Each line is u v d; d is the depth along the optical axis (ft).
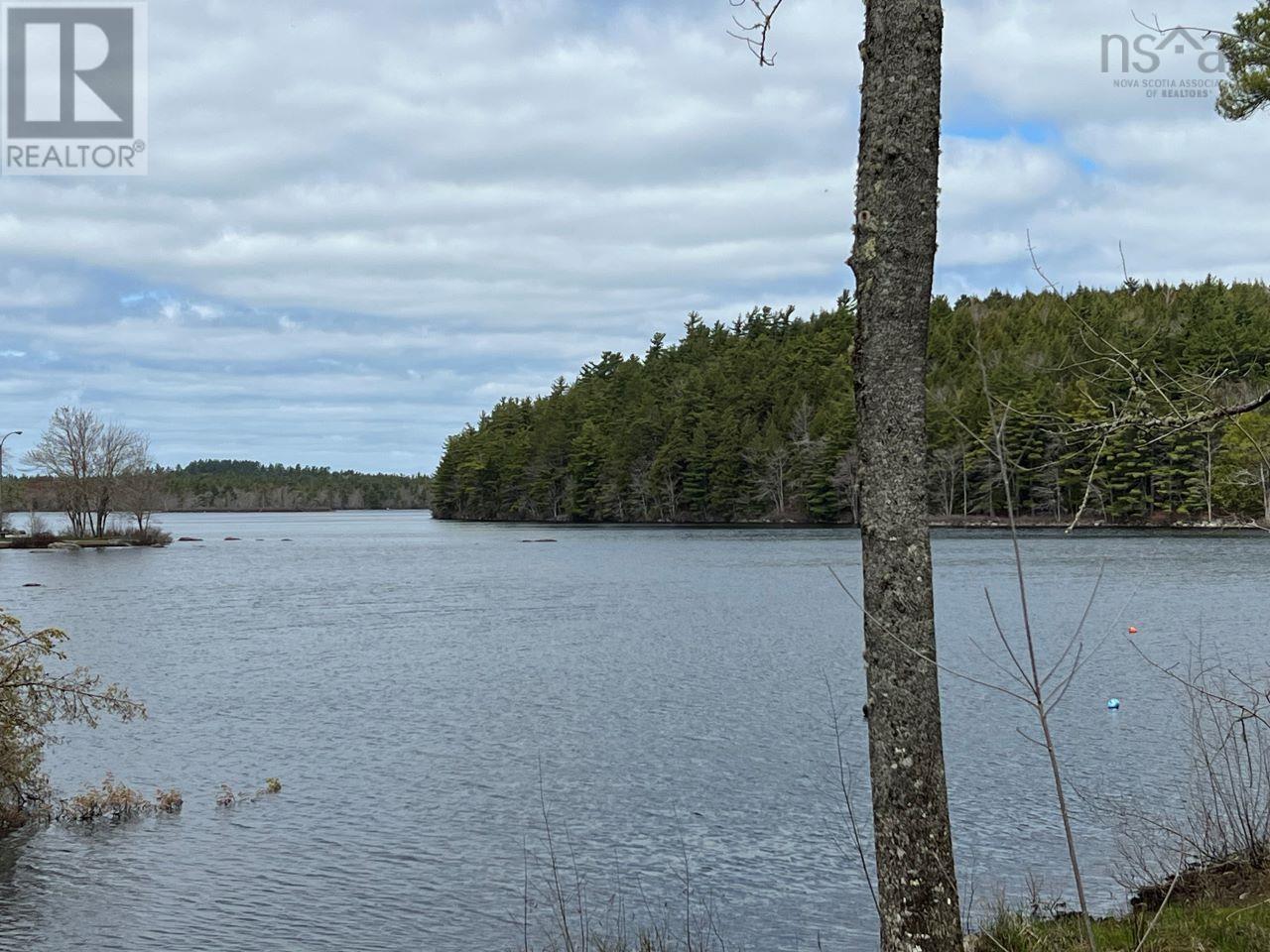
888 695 19.03
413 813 48.93
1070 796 48.16
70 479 326.24
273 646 107.65
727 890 38.91
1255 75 32.42
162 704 76.18
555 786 53.11
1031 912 32.12
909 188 18.95
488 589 172.45
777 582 173.68
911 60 18.86
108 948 34.30
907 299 19.02
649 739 63.16
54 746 62.90
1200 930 25.64
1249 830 33.45
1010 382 190.39
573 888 39.34
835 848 43.32
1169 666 80.59
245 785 54.08
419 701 76.54
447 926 36.04
